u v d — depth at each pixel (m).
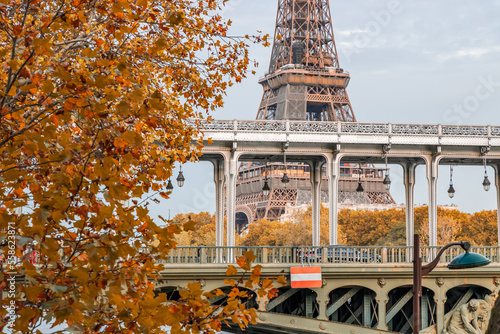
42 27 8.21
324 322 43.75
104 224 7.70
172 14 10.27
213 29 16.41
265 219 152.62
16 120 8.34
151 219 7.80
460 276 45.88
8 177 7.48
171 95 16.75
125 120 8.79
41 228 7.12
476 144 49.44
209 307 8.92
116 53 9.87
